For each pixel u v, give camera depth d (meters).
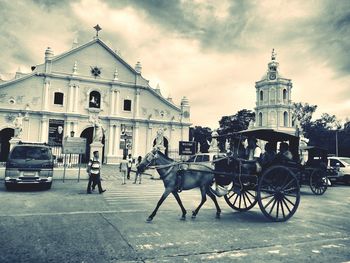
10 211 8.16
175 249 5.15
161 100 40.09
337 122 68.12
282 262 4.64
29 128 32.50
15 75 32.91
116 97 37.31
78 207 9.04
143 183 17.23
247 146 9.13
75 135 34.25
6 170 12.35
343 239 6.07
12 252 4.79
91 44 36.56
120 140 36.78
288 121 47.22
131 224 6.91
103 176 20.92
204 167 8.14
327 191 16.00
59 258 4.55
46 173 12.84
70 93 34.69
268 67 49.53
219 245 5.46
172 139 39.75
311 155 16.08
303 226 7.24
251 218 8.11
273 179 7.91
